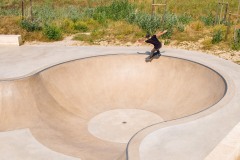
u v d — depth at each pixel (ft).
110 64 48.83
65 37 65.72
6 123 36.19
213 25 73.77
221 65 47.19
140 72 48.29
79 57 48.67
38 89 40.24
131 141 26.55
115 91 46.26
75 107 41.75
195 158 24.44
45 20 73.97
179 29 67.56
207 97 39.58
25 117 37.17
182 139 26.99
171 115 39.96
